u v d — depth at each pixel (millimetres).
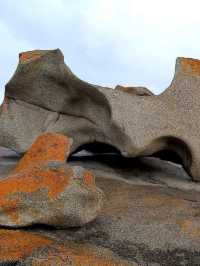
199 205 9680
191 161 12219
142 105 11984
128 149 11680
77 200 7621
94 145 12961
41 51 12539
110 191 10367
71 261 6633
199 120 12266
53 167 7922
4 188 7789
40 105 13008
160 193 10711
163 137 11961
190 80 12555
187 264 7070
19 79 12641
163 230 8047
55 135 10461
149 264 6953
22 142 12781
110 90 11820
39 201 7547
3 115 13031
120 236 7781
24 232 7496
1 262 6551
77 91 12297
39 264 6523
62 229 7770
